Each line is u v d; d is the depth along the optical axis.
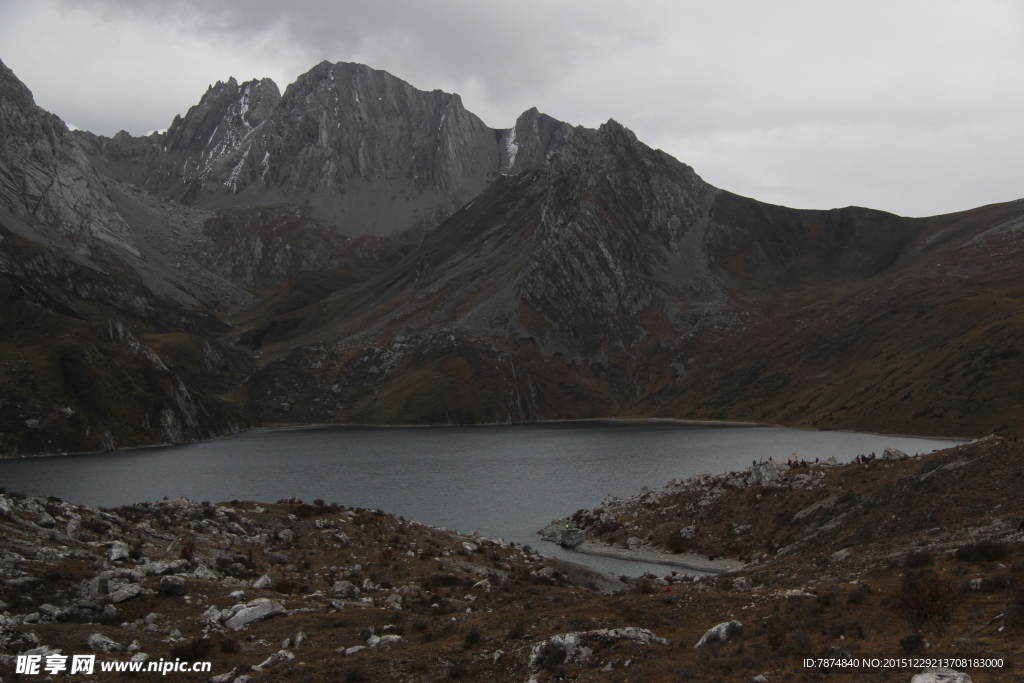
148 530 49.25
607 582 52.69
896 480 59.94
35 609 31.23
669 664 22.95
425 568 50.91
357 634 31.92
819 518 61.41
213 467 173.25
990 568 28.44
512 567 56.09
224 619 33.50
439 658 27.02
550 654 24.86
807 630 24.58
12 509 42.44
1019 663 17.94
